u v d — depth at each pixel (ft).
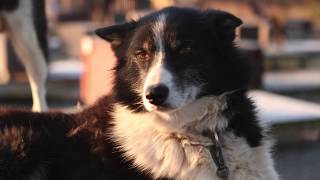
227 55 4.70
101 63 8.77
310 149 8.60
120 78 4.78
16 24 7.47
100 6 21.24
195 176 4.60
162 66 4.53
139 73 4.65
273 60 19.02
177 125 4.63
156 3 16.34
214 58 4.65
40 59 7.36
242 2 20.42
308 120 8.71
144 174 4.66
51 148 4.92
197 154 4.62
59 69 15.14
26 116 5.11
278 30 21.09
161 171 4.62
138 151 4.68
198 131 4.66
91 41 9.78
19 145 4.88
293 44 23.40
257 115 4.86
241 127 4.71
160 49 4.61
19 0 7.43
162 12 4.78
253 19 20.98
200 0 18.30
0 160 4.83
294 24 27.35
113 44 4.89
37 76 7.29
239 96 4.72
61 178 4.87
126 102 4.74
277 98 10.21
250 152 4.69
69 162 4.87
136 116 4.71
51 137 4.96
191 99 4.58
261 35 20.95
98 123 4.91
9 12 7.45
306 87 15.46
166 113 4.60
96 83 8.99
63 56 20.22
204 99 4.63
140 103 4.66
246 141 4.70
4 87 12.38
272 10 21.39
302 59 19.88
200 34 4.65
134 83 4.67
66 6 30.86
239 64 4.72
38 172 4.91
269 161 4.81
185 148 4.63
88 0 29.55
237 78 4.70
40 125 5.04
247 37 18.84
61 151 4.91
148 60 4.63
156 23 4.66
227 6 19.56
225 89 4.65
